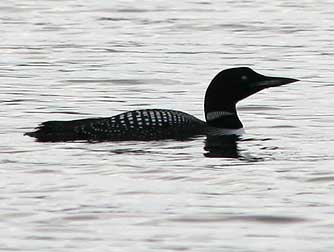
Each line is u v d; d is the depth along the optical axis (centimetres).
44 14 2953
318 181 1338
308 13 2961
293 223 1181
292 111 1809
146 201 1255
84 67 2228
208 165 1406
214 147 1498
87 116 1775
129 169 1382
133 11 3002
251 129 1655
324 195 1279
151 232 1153
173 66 2236
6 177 1345
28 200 1254
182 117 1568
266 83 1616
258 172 1376
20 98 1917
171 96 1958
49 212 1212
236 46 2481
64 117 1758
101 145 1493
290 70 2191
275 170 1387
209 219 1195
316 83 2056
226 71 1622
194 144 1515
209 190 1301
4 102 1878
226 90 1617
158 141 1523
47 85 2041
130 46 2481
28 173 1362
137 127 1524
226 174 1366
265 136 1603
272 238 1135
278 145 1535
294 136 1603
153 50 2428
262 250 1100
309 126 1681
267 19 2861
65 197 1266
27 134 1559
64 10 3022
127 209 1225
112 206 1234
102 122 1524
